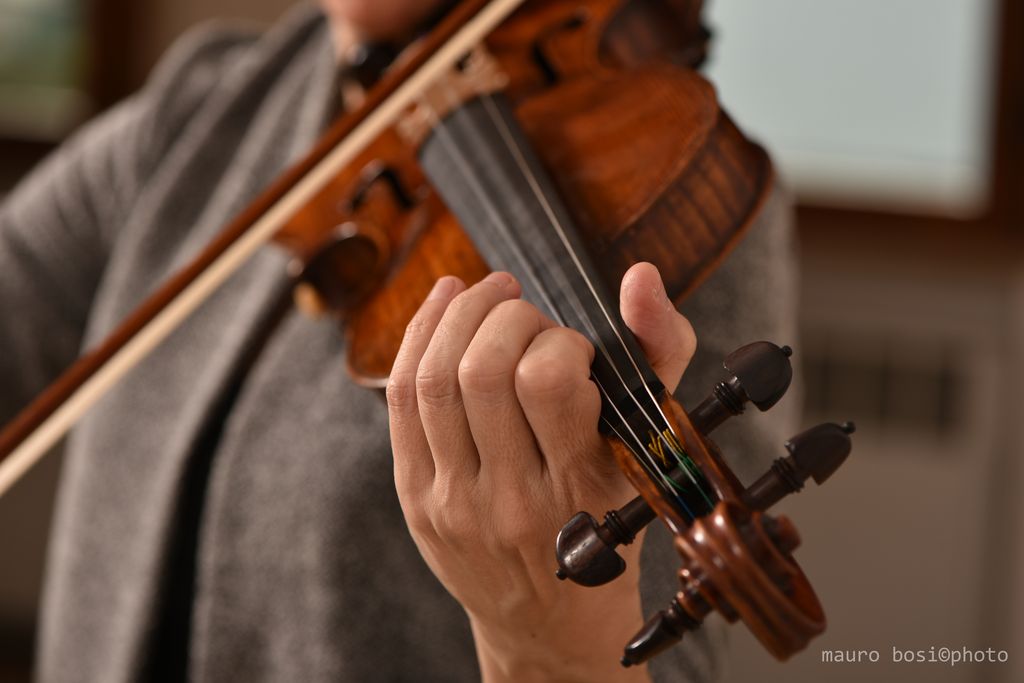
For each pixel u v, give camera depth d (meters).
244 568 1.06
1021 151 2.80
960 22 2.83
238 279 1.16
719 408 0.74
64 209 1.37
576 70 1.05
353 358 0.96
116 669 1.13
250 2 2.92
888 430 2.86
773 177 0.91
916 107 2.86
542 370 0.74
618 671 0.83
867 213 2.85
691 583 0.69
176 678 1.14
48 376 1.41
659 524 0.91
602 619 0.82
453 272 0.96
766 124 2.91
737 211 0.89
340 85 1.20
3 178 2.94
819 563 2.86
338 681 1.02
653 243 0.87
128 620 1.12
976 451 2.83
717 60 2.91
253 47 1.37
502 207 0.91
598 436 0.76
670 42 1.07
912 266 2.85
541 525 0.78
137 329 1.10
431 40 1.09
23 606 2.94
